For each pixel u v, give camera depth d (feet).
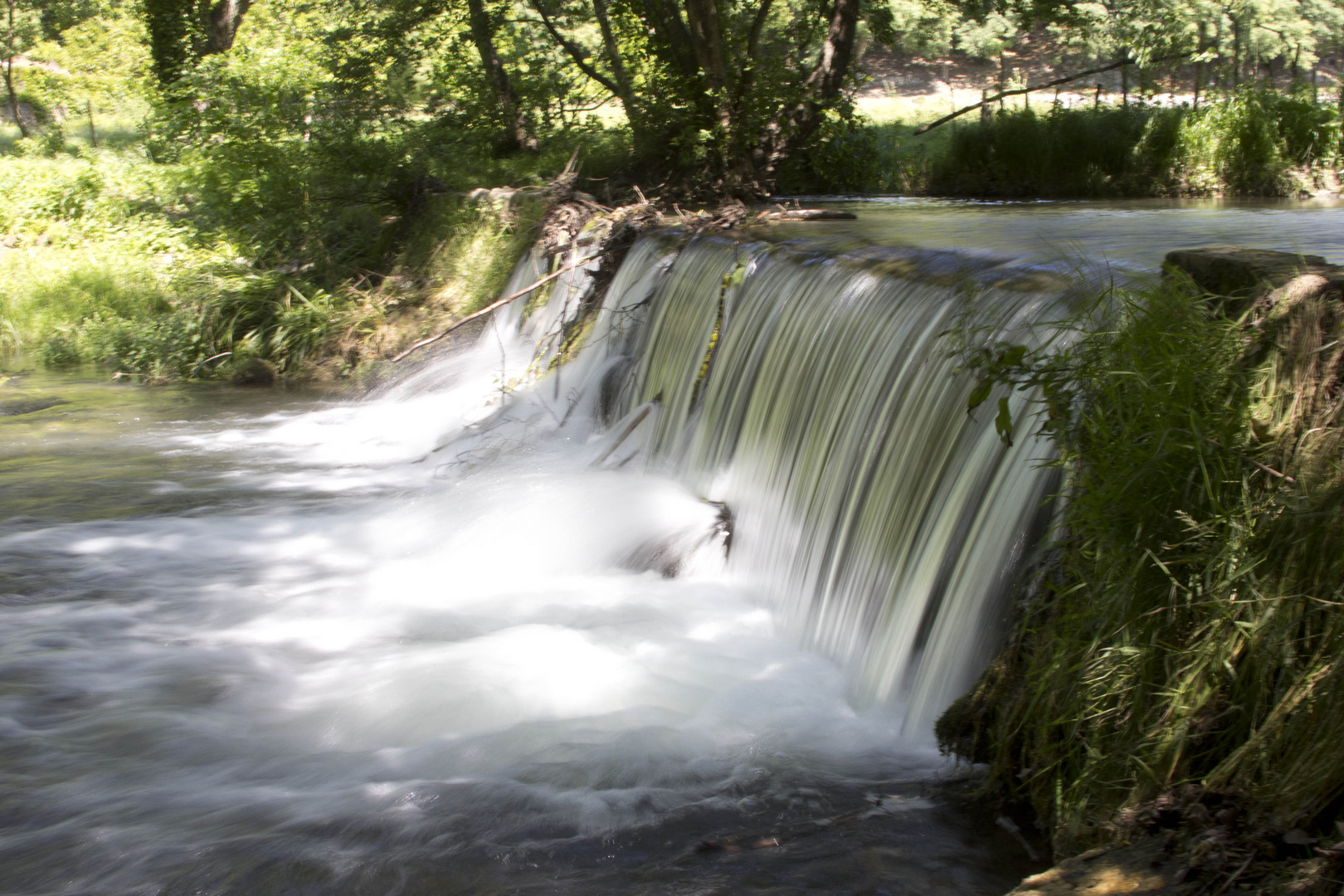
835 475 24.85
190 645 24.20
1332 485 13.07
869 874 14.94
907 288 24.81
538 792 17.72
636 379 38.45
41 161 88.38
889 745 19.16
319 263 60.75
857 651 22.12
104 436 43.01
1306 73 115.03
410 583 27.78
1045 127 61.62
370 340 54.54
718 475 30.94
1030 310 20.74
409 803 17.52
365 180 64.95
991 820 16.14
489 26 72.33
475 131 70.90
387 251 62.44
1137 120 60.29
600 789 17.80
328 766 18.95
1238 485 13.87
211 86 64.69
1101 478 15.01
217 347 55.67
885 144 71.92
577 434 39.55
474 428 40.81
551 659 23.07
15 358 57.00
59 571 28.66
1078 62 149.28
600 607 25.94
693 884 14.94
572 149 67.05
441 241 58.03
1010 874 14.84
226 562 29.43
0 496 35.12
